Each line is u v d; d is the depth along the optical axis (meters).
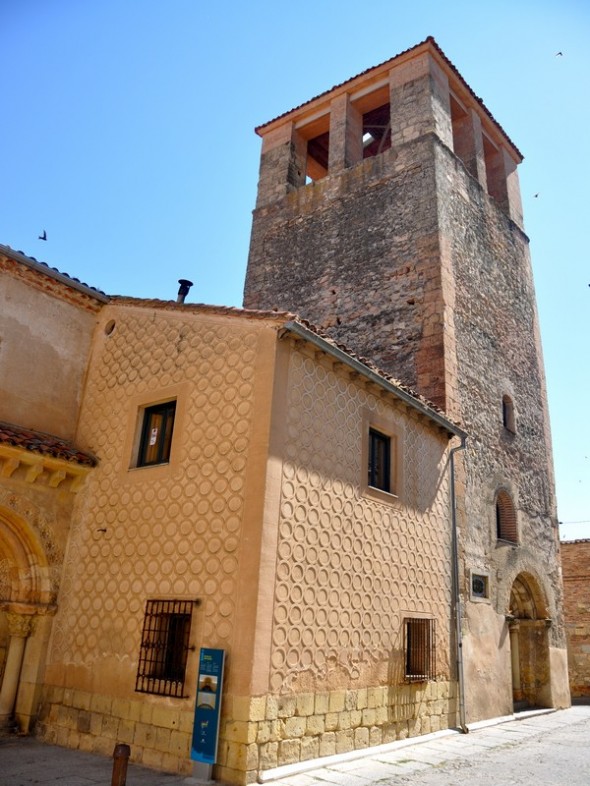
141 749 8.09
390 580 10.58
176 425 9.66
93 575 9.76
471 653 12.75
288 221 20.31
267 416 8.60
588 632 21.75
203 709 7.55
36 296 11.39
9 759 8.05
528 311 20.47
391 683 10.10
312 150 23.78
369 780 7.65
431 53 19.38
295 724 8.02
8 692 9.60
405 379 15.41
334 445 9.80
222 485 8.70
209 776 7.29
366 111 21.86
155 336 10.82
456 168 18.67
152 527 9.29
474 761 9.12
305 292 18.78
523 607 16.69
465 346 16.14
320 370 9.82
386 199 18.05
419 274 16.31
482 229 19.12
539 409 19.31
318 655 8.65
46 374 11.27
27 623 9.84
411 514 11.62
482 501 14.86
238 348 9.38
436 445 13.21
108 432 10.80
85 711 8.95
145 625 8.70
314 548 8.93
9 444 9.40
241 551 8.12
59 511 10.37
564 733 12.15
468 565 13.43
